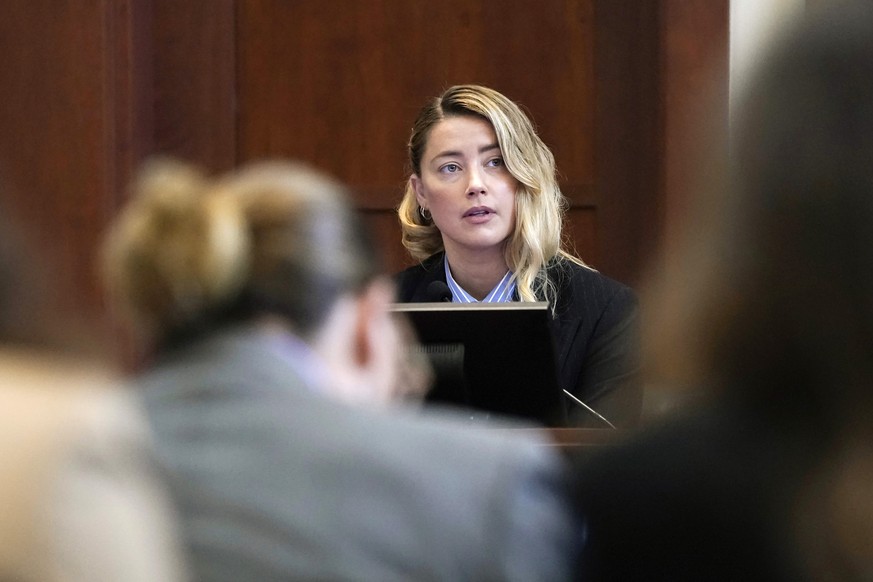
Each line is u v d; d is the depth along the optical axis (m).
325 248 4.25
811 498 2.68
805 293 2.47
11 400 2.98
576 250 12.45
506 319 7.70
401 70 12.66
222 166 12.71
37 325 3.21
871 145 2.38
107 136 11.93
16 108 11.96
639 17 12.26
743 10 11.48
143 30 12.47
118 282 4.24
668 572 2.96
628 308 10.08
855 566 2.59
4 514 2.83
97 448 3.00
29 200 11.91
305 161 12.73
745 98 2.52
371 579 3.87
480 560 3.98
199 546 3.85
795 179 2.44
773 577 2.79
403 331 7.80
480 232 10.05
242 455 3.96
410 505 3.95
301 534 3.87
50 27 11.92
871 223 2.39
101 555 2.89
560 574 4.05
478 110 10.12
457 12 12.60
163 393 4.10
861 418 2.52
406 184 12.53
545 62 12.51
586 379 9.91
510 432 6.54
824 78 2.43
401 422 4.14
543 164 10.20
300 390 4.10
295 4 12.73
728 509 2.85
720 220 2.57
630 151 12.34
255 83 12.76
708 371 2.68
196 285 4.13
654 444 3.05
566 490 3.24
